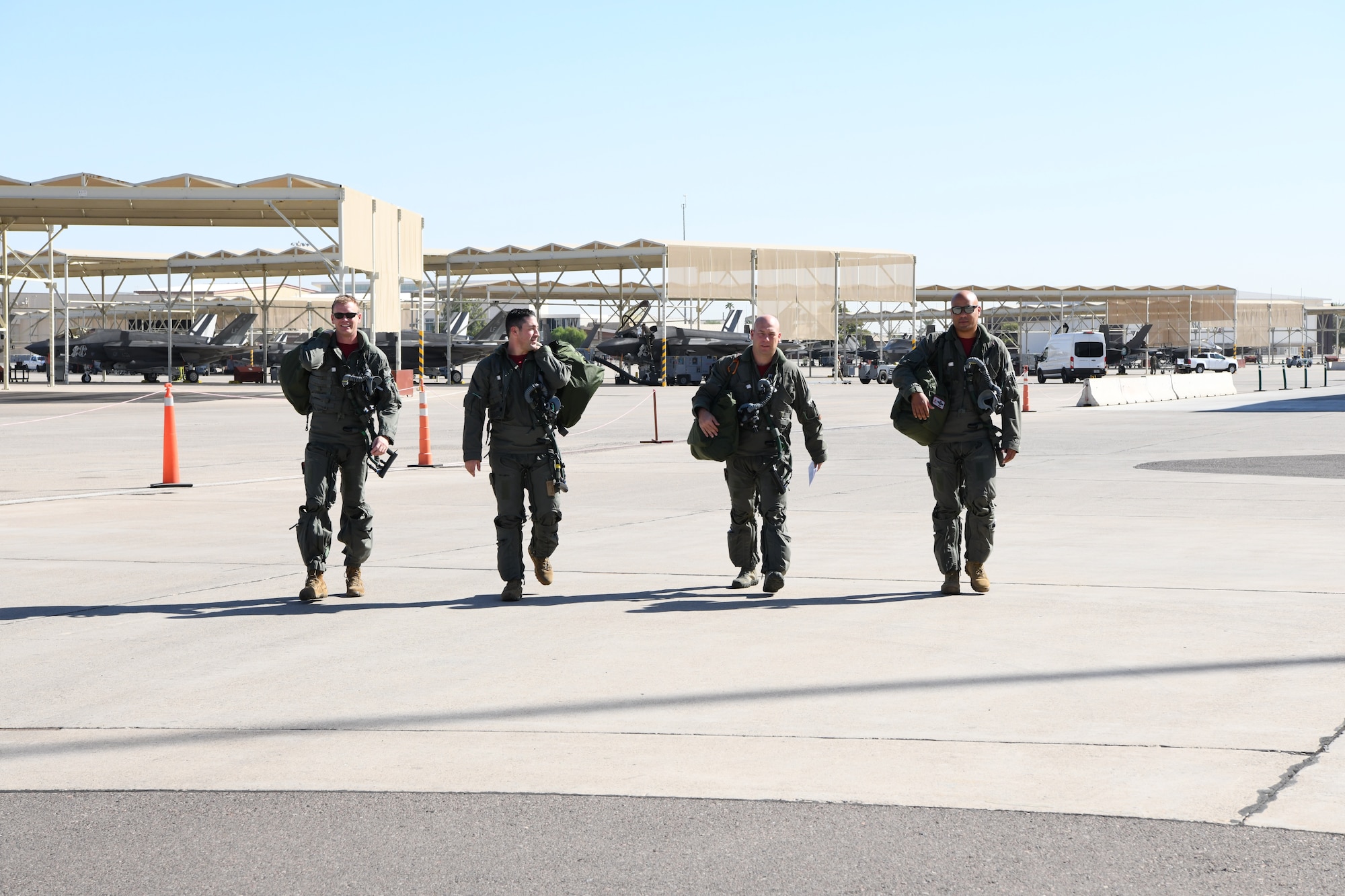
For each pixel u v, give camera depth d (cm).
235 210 5194
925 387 797
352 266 4688
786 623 730
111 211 5303
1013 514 1252
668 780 457
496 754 489
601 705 557
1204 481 1592
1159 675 595
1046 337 10494
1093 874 369
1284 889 357
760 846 392
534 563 841
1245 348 15100
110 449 2266
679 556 994
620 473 1773
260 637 705
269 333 9731
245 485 1608
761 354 821
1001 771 461
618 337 8056
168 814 427
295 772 470
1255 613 738
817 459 849
